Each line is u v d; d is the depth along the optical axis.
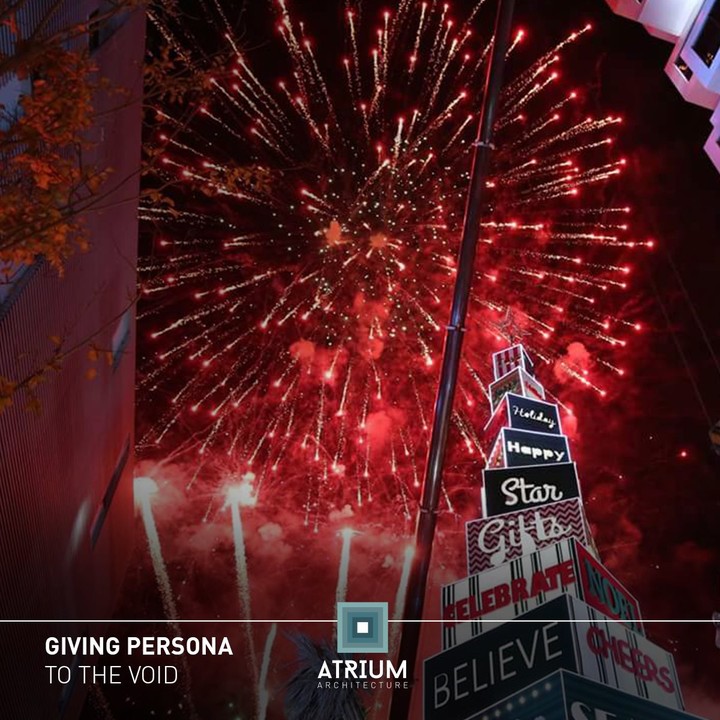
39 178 7.87
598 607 8.59
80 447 15.66
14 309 11.03
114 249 17.14
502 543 10.70
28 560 13.05
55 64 7.70
